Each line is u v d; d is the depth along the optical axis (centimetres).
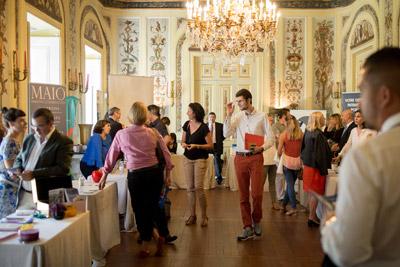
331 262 171
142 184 425
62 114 615
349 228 120
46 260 255
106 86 1044
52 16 714
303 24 1060
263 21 709
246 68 1083
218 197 781
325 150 539
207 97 1090
